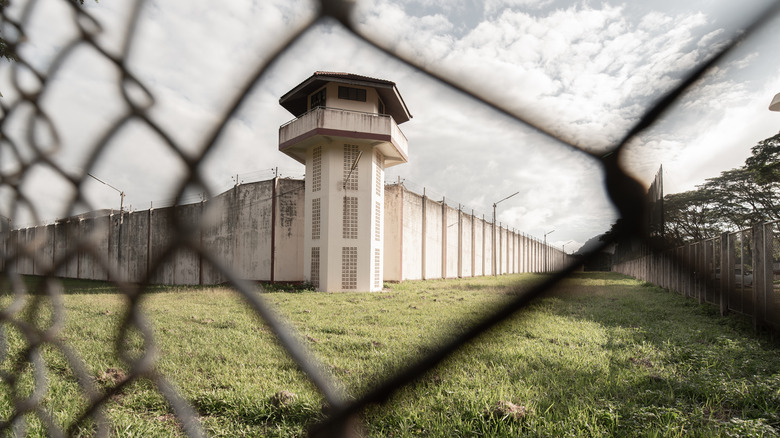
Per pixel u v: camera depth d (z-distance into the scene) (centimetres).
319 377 125
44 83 83
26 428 300
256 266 2203
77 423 117
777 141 1845
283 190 2200
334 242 1845
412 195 2609
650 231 160
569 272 166
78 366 114
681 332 753
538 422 329
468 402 363
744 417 349
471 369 462
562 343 641
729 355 566
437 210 2922
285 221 2189
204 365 506
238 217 2280
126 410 358
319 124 1755
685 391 411
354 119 1800
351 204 1880
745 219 2109
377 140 1830
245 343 627
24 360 120
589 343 648
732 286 932
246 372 477
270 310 102
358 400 172
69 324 789
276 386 413
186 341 642
